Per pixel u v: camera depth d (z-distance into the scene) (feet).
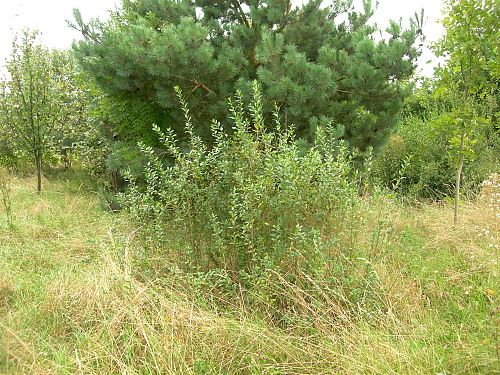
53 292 12.73
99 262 14.20
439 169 26.12
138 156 21.86
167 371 9.18
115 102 23.30
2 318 11.57
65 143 40.19
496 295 10.73
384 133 23.07
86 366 9.37
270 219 13.01
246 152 13.56
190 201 14.11
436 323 10.80
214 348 9.87
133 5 26.84
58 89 34.50
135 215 14.05
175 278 12.94
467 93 17.63
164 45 18.30
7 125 33.86
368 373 8.58
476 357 8.50
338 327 10.16
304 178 12.67
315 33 22.86
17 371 9.14
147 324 10.20
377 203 13.60
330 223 12.66
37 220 21.88
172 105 20.48
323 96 19.56
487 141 27.58
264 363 9.55
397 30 21.79
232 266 13.46
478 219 17.61
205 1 23.52
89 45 21.01
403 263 14.60
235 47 22.08
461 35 16.56
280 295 11.89
